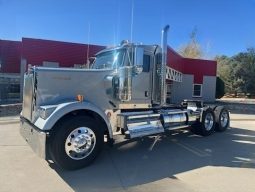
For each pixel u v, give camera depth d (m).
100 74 6.98
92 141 6.33
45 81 6.39
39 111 6.22
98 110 6.41
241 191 5.17
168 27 8.16
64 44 26.97
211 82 30.64
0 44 28.36
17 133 10.11
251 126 12.93
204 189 5.23
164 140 9.29
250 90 49.38
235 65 51.31
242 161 7.00
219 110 10.88
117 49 7.59
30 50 26.14
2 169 6.22
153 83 8.05
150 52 7.94
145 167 6.45
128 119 7.32
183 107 9.70
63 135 5.95
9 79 27.66
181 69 28.00
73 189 5.21
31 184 5.42
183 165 6.63
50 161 6.75
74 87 6.67
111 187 5.31
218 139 9.62
